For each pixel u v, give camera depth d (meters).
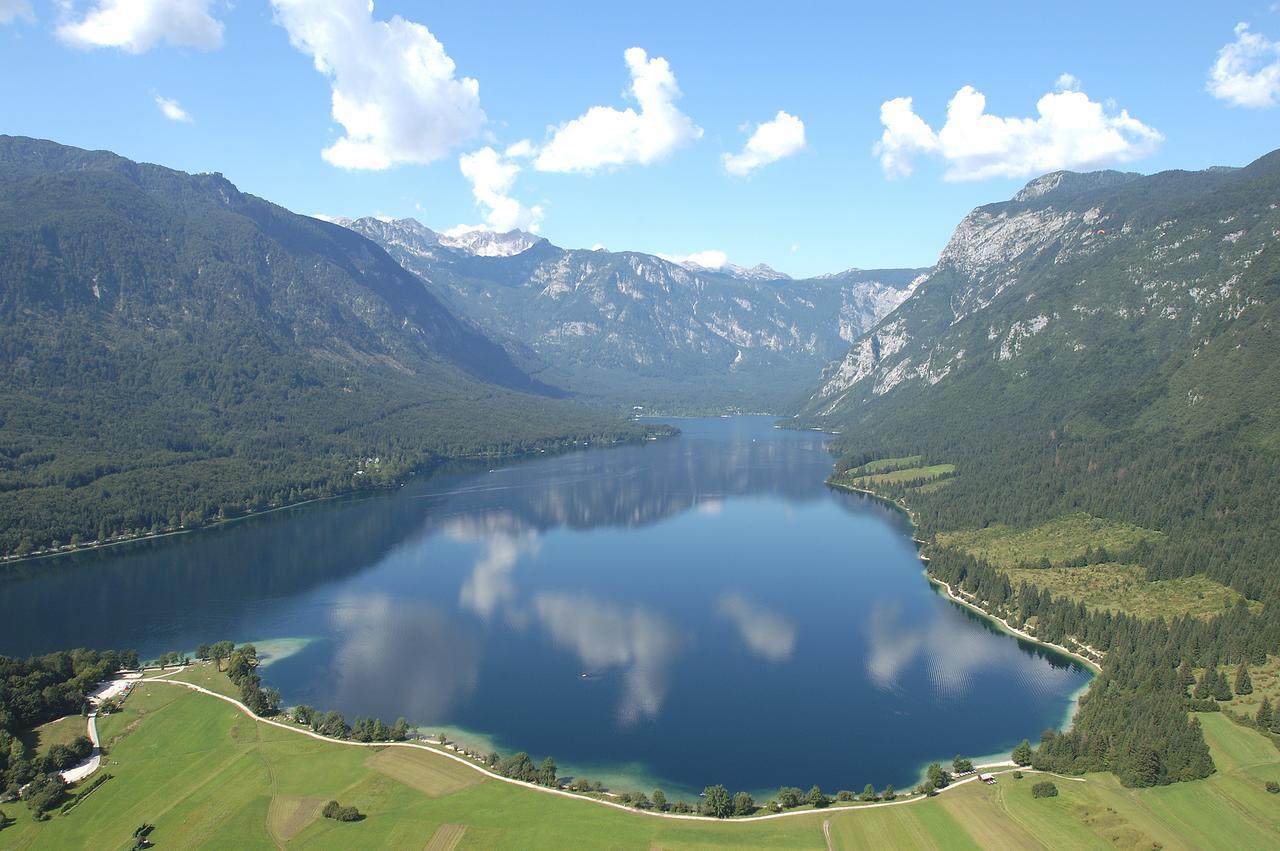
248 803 179.50
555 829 168.75
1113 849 158.75
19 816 178.12
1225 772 183.75
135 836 168.88
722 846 162.38
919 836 165.12
